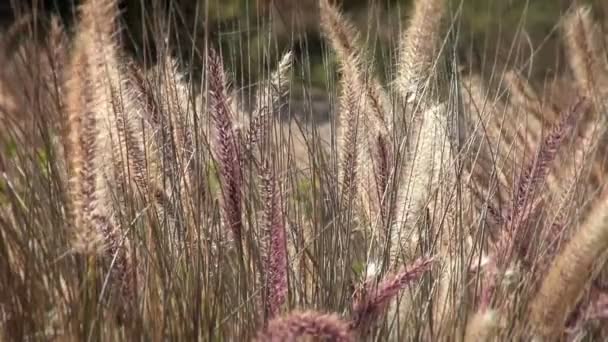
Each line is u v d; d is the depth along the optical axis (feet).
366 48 6.04
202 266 5.33
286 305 5.21
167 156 5.55
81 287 5.09
